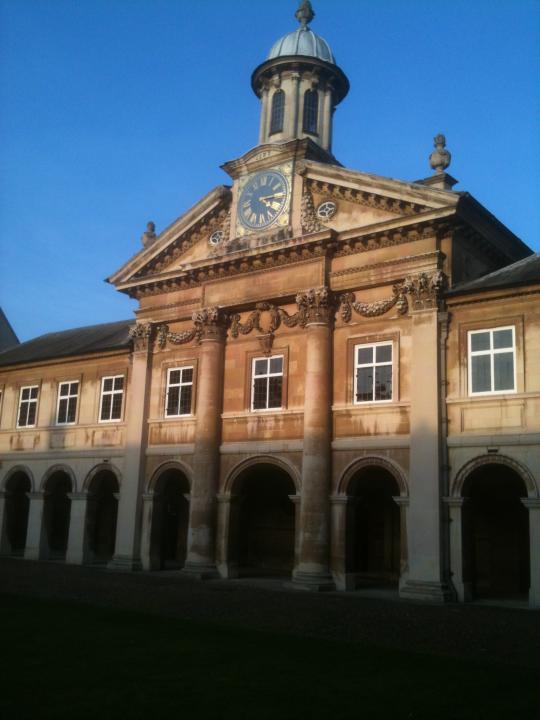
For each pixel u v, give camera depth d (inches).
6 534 1536.7
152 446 1285.7
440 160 1083.9
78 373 1476.4
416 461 970.1
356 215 1107.9
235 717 373.4
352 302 1090.1
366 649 569.3
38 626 639.8
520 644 609.0
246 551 1417.3
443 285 999.6
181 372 1284.4
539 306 929.5
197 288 1277.1
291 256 1138.7
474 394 959.0
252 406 1171.9
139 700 400.5
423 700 416.8
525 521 1110.4
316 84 1389.0
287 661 514.3
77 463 1414.9
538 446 894.4
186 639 592.4
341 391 1074.7
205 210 1268.5
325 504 1042.7
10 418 1572.3
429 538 938.7
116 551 1267.2
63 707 383.9
